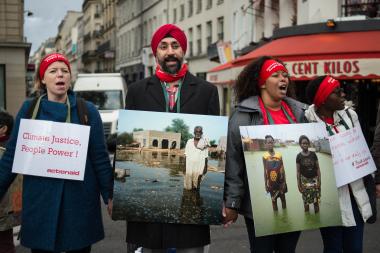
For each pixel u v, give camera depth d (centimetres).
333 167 375
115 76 1895
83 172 363
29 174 360
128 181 359
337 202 371
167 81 378
